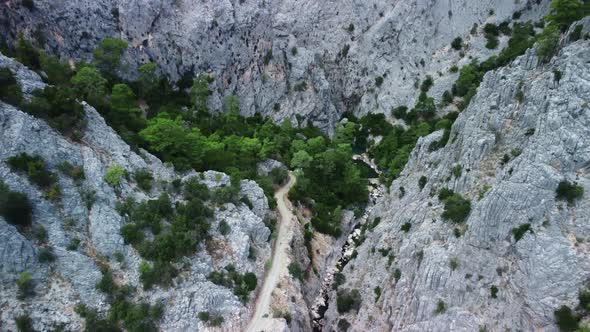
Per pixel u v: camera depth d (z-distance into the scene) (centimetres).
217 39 13075
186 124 11294
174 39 12800
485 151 7494
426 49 14412
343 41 15012
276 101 13775
